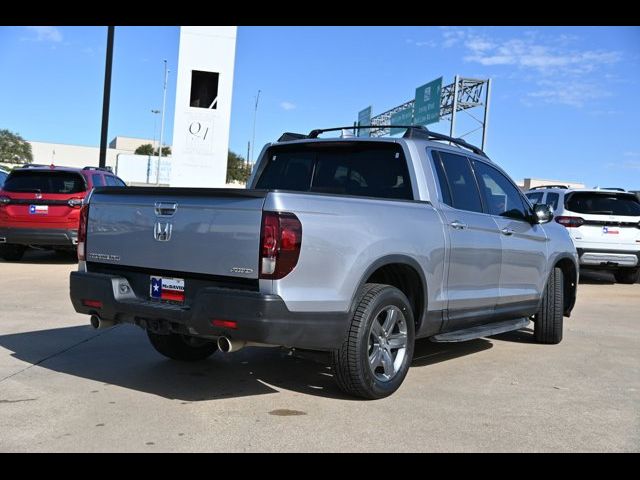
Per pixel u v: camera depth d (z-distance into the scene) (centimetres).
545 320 680
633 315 905
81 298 468
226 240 402
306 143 582
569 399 480
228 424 404
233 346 398
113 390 470
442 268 509
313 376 523
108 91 1741
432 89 3216
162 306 424
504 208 619
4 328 672
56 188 1179
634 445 388
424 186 514
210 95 2050
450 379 530
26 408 425
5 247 1244
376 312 443
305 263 397
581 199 1252
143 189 449
